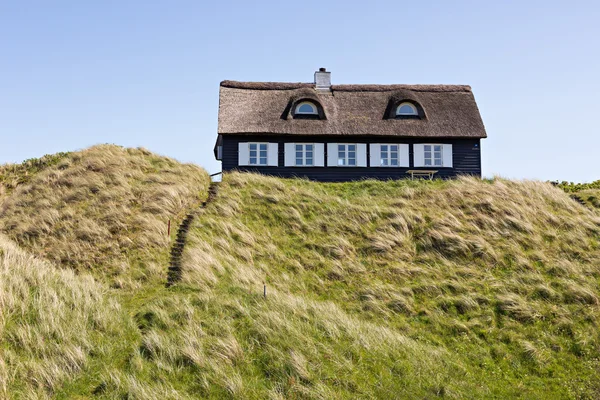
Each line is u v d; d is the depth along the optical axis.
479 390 13.09
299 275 19.75
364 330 15.19
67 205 24.00
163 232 21.52
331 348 13.92
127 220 22.33
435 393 12.71
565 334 15.81
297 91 32.41
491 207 23.48
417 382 13.02
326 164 30.92
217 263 19.48
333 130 30.58
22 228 22.16
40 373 12.02
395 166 31.30
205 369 12.78
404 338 15.31
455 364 14.17
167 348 13.36
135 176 26.84
